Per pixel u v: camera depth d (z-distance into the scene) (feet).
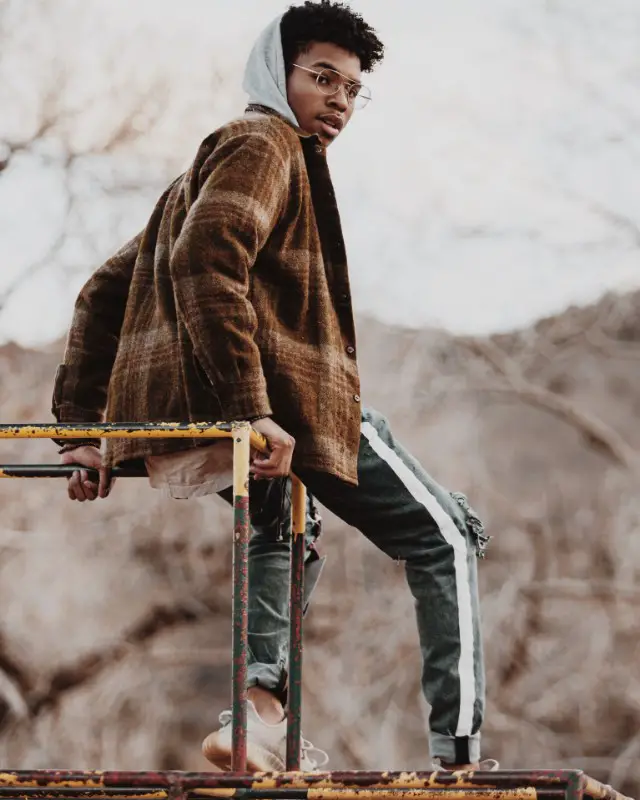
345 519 15.02
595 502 62.64
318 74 15.24
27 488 55.93
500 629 59.88
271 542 16.14
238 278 13.75
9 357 56.80
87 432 12.85
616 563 61.36
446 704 14.56
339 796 11.34
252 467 13.55
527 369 65.87
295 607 15.21
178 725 55.42
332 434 14.16
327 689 57.00
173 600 56.24
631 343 65.98
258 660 15.81
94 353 16.08
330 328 14.47
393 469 14.88
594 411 65.77
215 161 14.24
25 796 11.63
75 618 55.21
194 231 13.74
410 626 58.03
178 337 14.30
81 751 54.08
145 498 56.65
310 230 14.61
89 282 16.22
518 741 58.34
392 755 56.34
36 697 54.29
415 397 63.62
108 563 56.03
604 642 59.67
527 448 64.13
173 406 14.24
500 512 62.39
